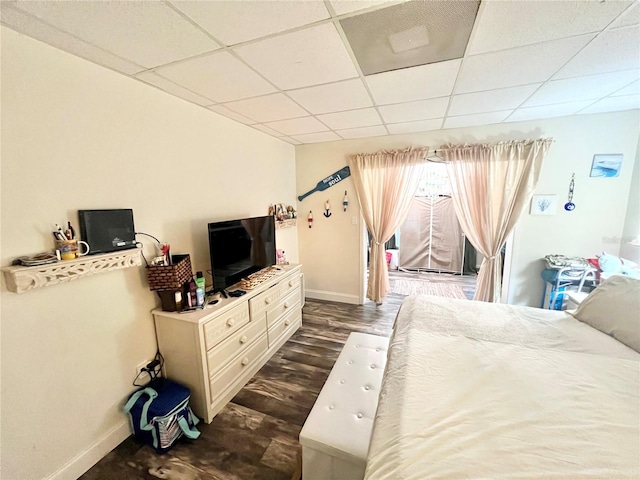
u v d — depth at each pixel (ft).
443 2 3.58
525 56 4.95
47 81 4.22
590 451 2.77
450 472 2.60
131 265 5.25
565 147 9.05
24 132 4.00
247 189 9.45
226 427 5.84
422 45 4.57
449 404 3.52
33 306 4.14
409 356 4.66
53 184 4.35
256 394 6.86
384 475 2.72
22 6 3.32
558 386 3.79
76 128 4.63
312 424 4.24
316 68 5.28
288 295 9.54
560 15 3.80
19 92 3.92
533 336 5.22
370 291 12.42
